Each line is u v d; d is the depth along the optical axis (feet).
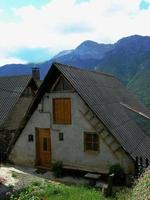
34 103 80.64
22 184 53.16
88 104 71.46
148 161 67.97
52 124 78.54
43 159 81.15
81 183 67.56
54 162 78.07
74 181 69.72
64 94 76.43
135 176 64.28
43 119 80.02
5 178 58.65
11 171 69.26
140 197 37.58
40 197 47.21
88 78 84.89
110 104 81.05
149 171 49.03
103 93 83.92
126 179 65.98
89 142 73.41
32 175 68.08
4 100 103.04
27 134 82.84
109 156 69.77
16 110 101.14
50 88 78.54
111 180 51.60
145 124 85.76
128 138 71.36
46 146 80.64
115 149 68.80
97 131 71.15
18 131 83.87
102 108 74.74
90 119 72.33
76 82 75.51
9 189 49.62
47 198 46.75
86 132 73.15
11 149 85.46
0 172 66.03
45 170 78.79
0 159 87.81
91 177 68.49
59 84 77.41
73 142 75.20
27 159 82.94
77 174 74.08
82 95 72.49
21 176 62.80
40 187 52.37
